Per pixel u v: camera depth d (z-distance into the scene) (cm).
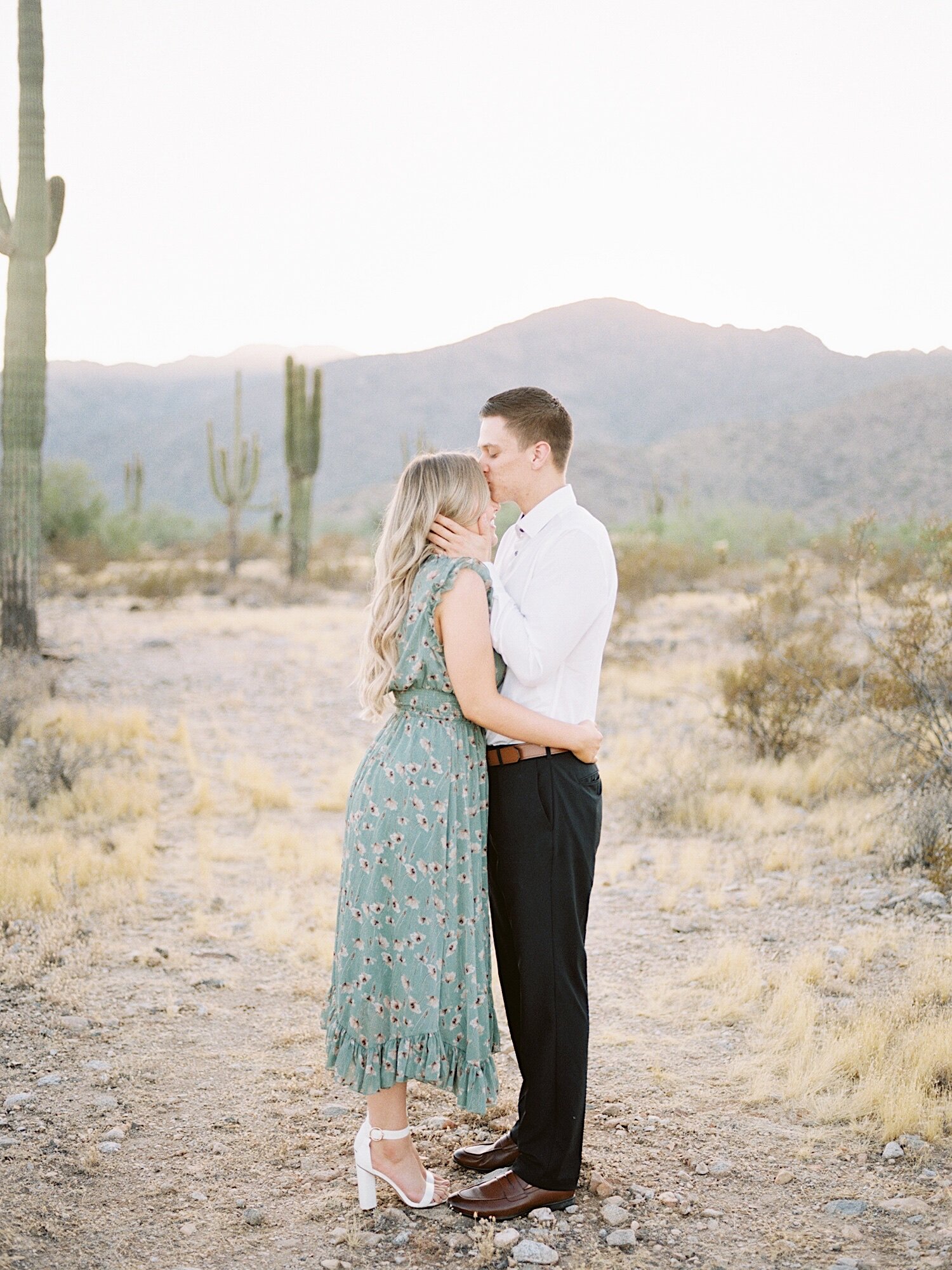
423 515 252
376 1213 255
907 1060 319
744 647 1300
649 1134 293
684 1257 235
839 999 382
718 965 409
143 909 494
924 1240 239
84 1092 316
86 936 455
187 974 418
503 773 256
